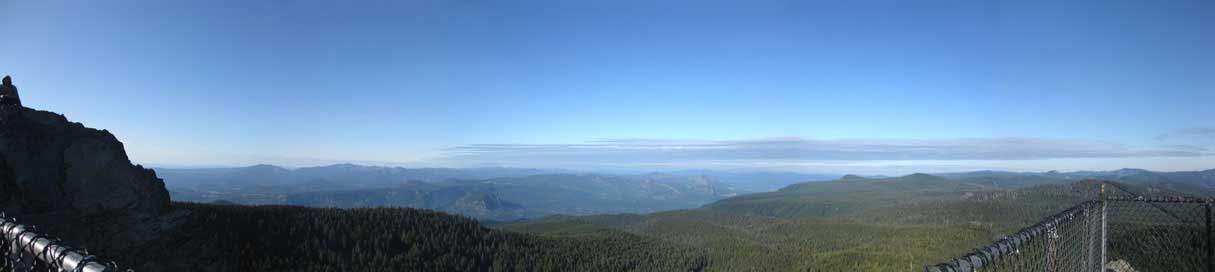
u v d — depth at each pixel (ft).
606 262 579.89
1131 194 47.01
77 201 128.06
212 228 297.33
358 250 370.94
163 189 162.71
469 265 437.17
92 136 141.69
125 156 149.79
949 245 520.01
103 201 135.54
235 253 288.30
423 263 397.19
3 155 112.47
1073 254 30.96
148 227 146.10
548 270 493.77
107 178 138.10
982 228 607.37
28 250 16.76
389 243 410.11
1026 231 22.61
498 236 546.26
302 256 330.34
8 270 18.06
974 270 16.79
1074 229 31.91
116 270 14.39
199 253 161.99
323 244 356.79
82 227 126.82
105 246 130.52
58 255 14.84
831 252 655.76
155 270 142.51
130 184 144.36
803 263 617.62
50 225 117.60
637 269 589.73
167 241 151.33
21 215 111.24
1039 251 24.31
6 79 119.96
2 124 114.73
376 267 354.95
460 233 503.61
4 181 111.04
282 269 302.25
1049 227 26.14
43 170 122.01
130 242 137.49
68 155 130.31
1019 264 21.29
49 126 129.90
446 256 428.56
